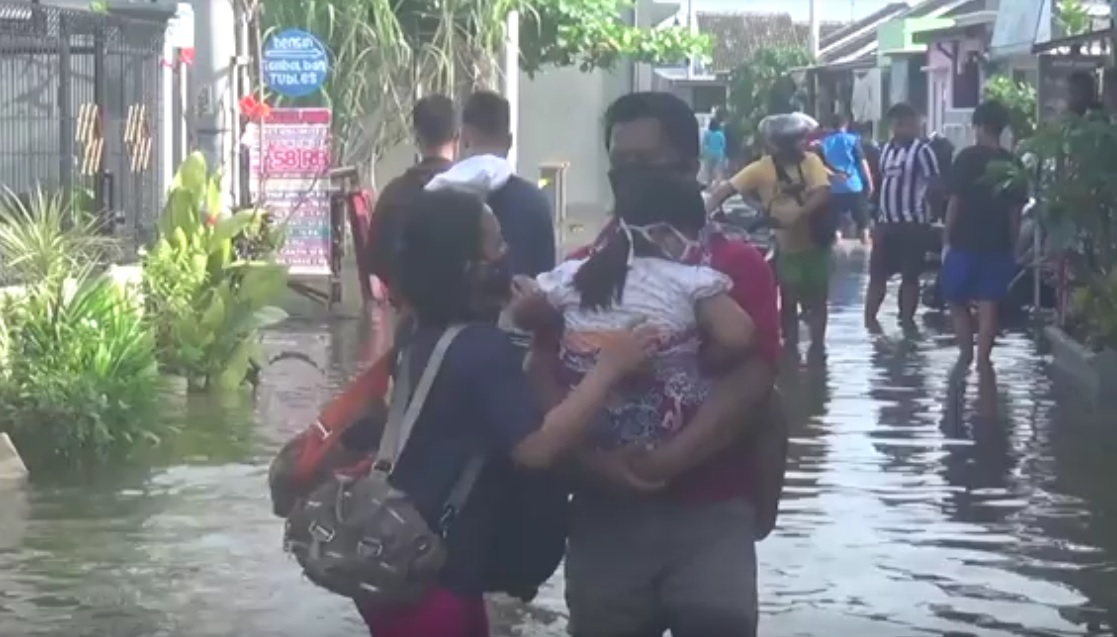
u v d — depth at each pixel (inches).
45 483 406.9
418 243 203.8
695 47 1195.3
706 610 212.1
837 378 574.6
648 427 211.9
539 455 200.2
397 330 213.2
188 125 665.6
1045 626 303.1
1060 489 407.5
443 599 201.8
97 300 454.3
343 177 737.6
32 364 431.2
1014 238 569.9
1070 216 550.6
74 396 427.2
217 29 671.8
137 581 326.6
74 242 479.8
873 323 717.3
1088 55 689.0
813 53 2241.6
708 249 217.5
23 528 364.8
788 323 636.7
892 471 427.5
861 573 335.6
